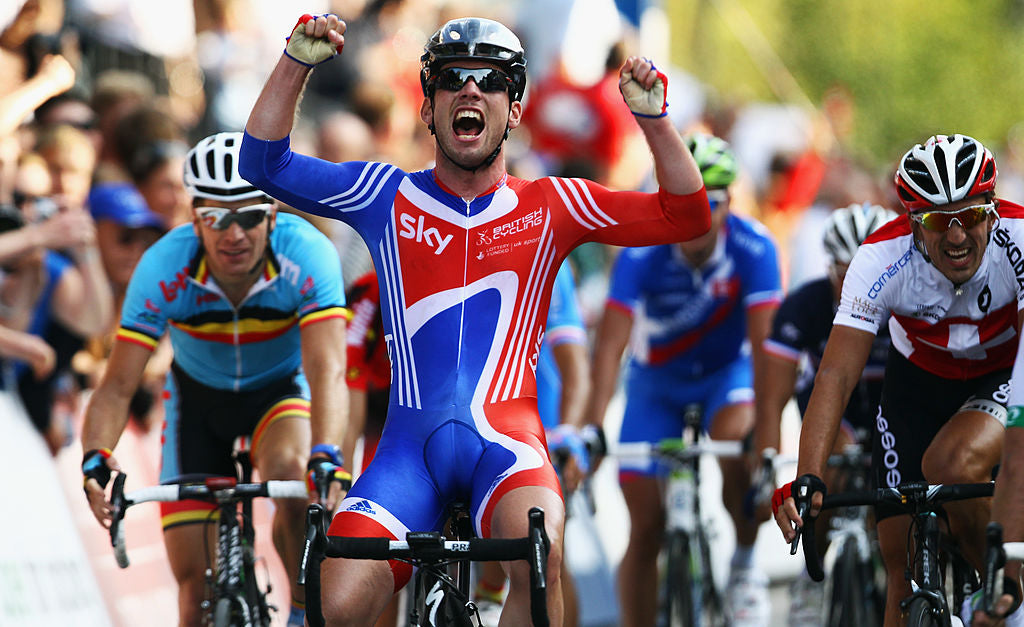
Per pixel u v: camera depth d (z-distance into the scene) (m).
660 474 19.86
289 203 11.82
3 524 15.66
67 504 17.23
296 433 14.70
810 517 11.52
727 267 19.67
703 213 11.58
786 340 17.56
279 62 11.31
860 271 12.76
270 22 30.11
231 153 13.41
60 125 19.27
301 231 14.39
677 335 20.27
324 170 11.78
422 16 33.50
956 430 12.80
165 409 15.61
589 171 26.72
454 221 11.78
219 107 28.56
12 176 18.12
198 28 28.94
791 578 27.56
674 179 11.39
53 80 19.38
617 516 26.23
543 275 11.84
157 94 27.22
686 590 18.12
